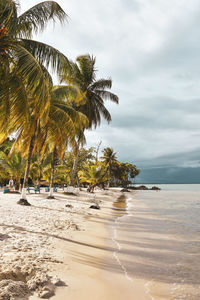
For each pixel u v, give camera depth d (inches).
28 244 206.7
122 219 479.2
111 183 3383.4
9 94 287.9
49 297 119.3
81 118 668.1
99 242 264.8
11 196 693.9
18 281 125.0
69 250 212.2
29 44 357.7
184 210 701.3
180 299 141.0
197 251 253.1
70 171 1395.2
